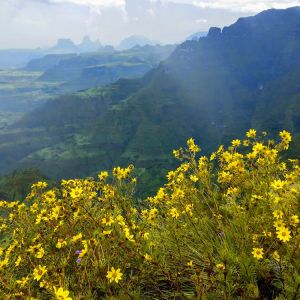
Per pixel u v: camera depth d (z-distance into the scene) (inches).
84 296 58.4
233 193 73.7
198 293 56.1
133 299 60.0
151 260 62.1
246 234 64.9
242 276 59.6
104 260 64.6
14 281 65.6
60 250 69.8
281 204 60.5
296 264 55.5
